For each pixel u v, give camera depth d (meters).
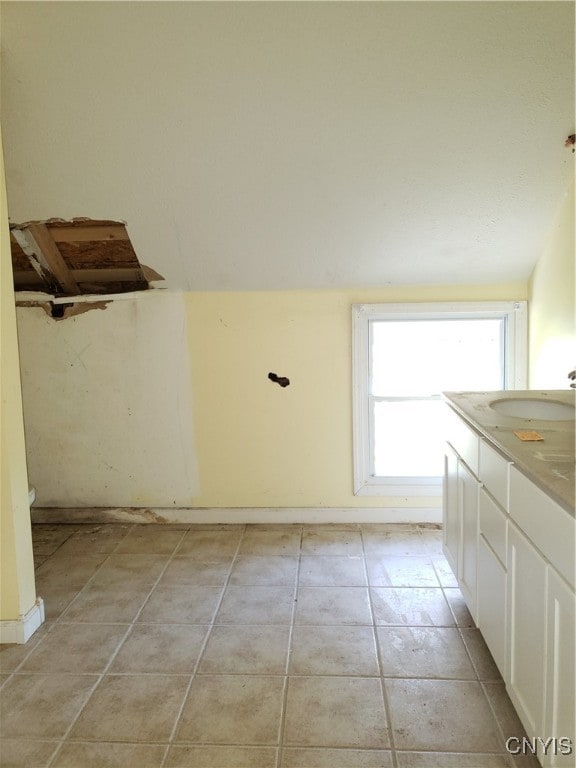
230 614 2.39
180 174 2.46
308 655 2.11
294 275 3.01
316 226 2.72
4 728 1.79
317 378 3.16
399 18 1.90
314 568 2.76
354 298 3.09
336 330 3.12
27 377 3.25
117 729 1.77
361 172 2.45
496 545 1.83
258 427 3.22
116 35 1.96
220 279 3.05
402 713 1.81
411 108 2.19
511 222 2.68
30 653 2.16
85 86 2.12
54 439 3.31
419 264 2.92
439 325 3.19
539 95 2.14
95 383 3.23
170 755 1.67
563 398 2.29
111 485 3.34
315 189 2.53
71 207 2.65
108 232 2.82
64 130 2.29
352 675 1.99
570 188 2.48
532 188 2.51
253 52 2.00
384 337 3.22
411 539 3.04
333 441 3.20
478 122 2.24
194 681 1.98
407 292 3.07
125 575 2.75
